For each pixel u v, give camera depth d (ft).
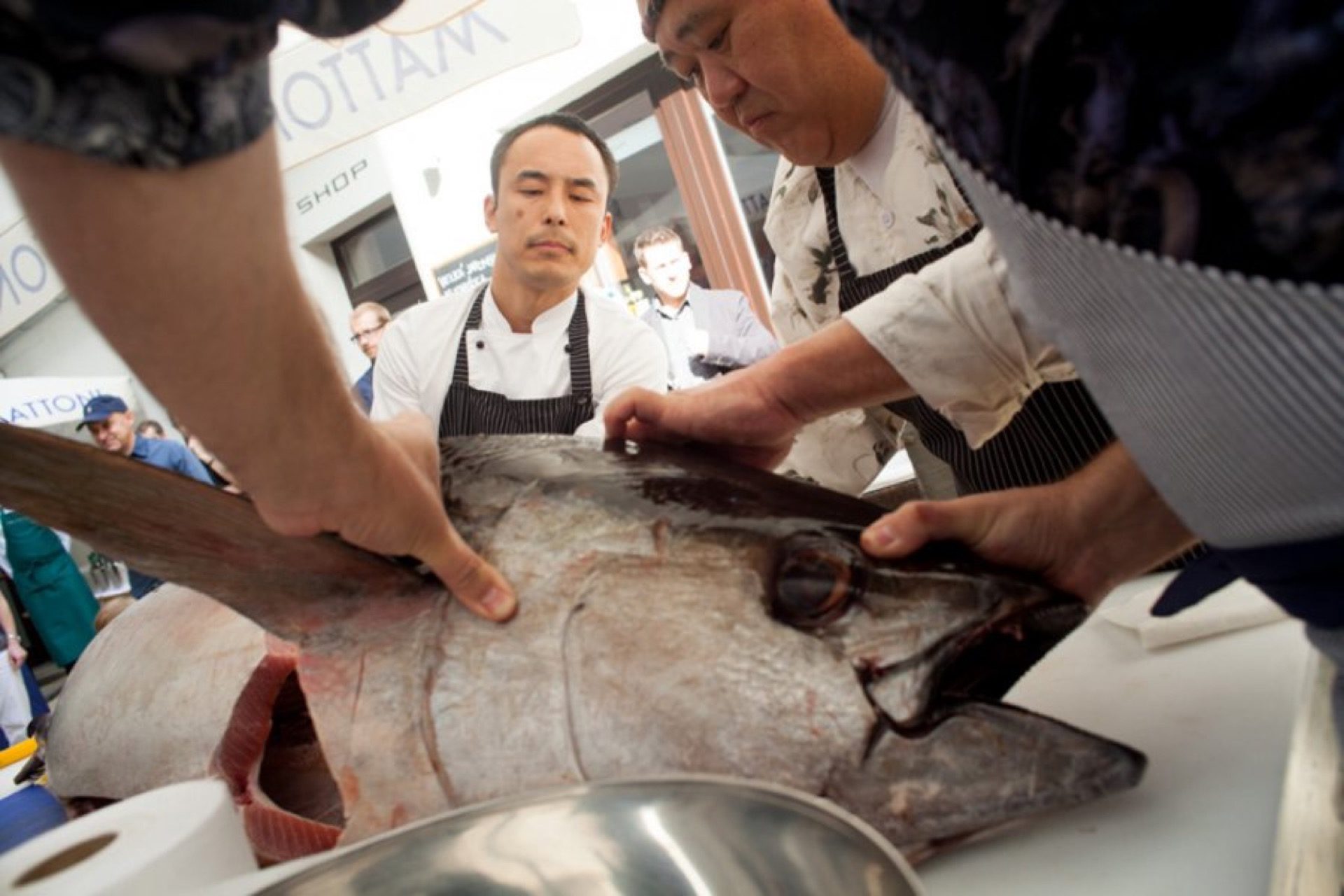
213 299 1.33
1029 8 1.20
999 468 4.43
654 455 2.56
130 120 1.14
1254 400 1.20
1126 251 1.24
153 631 3.50
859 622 1.94
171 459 13.55
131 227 1.23
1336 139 0.99
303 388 1.54
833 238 4.68
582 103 12.44
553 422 6.49
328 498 1.75
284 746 3.30
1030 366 2.90
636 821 1.64
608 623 2.06
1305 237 1.06
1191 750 2.07
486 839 1.65
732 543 2.11
